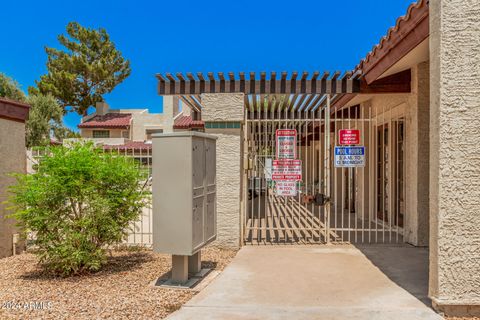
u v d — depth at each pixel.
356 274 5.78
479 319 4.10
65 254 5.58
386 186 10.26
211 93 7.68
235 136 7.59
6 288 5.23
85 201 5.76
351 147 8.12
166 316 4.24
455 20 4.14
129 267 6.28
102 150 6.42
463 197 4.13
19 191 5.99
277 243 8.14
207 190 5.79
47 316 4.20
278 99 9.23
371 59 7.28
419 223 7.64
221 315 4.25
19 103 7.34
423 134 7.59
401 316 4.18
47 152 6.15
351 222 11.21
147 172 6.68
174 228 5.16
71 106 36.16
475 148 4.12
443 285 4.16
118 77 37.41
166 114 32.66
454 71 4.13
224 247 7.52
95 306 4.51
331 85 7.83
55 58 35.91
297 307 4.47
